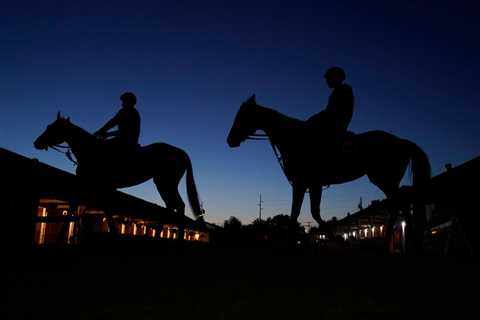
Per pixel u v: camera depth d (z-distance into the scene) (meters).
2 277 3.72
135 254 5.79
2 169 6.95
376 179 6.54
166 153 8.42
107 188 7.84
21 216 7.33
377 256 4.64
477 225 7.02
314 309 2.43
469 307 2.38
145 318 2.32
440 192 7.62
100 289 3.10
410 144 6.45
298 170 6.06
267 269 4.01
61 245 6.27
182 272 3.93
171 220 8.50
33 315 2.41
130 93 7.96
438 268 3.72
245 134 6.69
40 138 7.82
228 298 2.76
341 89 6.08
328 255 4.86
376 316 2.26
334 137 5.98
